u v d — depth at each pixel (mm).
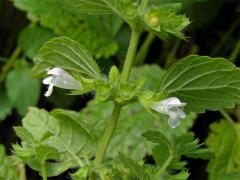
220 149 365
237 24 438
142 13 219
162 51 430
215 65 218
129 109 361
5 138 431
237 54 423
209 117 409
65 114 253
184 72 221
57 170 244
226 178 280
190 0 358
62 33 356
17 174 303
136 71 381
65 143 254
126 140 344
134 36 222
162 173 244
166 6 279
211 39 437
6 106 409
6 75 425
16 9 451
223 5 431
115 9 222
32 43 408
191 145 242
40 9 378
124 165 229
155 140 247
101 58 399
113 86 215
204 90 226
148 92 214
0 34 461
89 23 392
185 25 214
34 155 240
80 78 212
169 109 213
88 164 232
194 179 400
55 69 222
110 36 397
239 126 376
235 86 224
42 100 423
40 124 265
